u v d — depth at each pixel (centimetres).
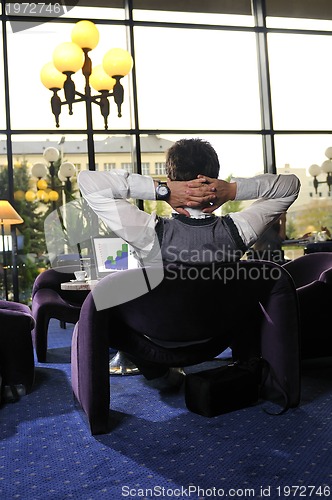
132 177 221
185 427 235
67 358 426
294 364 255
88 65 496
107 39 718
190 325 234
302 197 756
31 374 303
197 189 217
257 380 269
